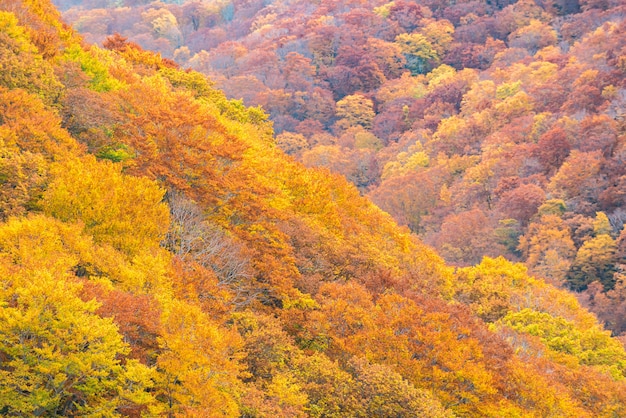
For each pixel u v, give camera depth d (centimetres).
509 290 6831
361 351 3975
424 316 4172
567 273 10344
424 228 12769
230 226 4591
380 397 3450
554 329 5972
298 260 4784
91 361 2567
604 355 5888
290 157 6856
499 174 12775
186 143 4556
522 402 4206
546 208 11262
